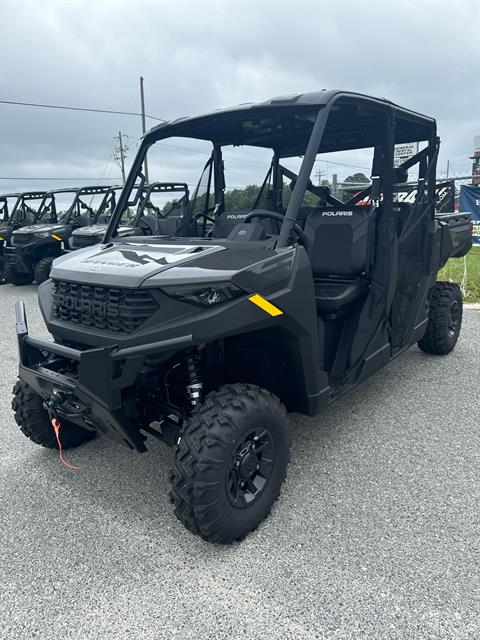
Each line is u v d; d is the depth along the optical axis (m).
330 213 3.25
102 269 2.43
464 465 2.95
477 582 2.04
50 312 2.74
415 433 3.35
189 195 3.45
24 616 1.97
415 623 1.86
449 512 2.51
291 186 3.25
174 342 2.11
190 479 2.16
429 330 4.66
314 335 2.62
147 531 2.47
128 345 2.23
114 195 10.16
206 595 2.04
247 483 2.38
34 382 2.57
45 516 2.60
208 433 2.18
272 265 2.35
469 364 4.65
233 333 2.24
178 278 2.19
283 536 2.37
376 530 2.39
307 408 2.77
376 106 3.00
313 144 2.61
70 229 10.16
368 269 3.20
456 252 5.02
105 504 2.69
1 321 7.11
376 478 2.83
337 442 3.25
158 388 2.59
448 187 5.22
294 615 1.92
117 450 3.27
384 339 3.54
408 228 3.78
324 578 2.10
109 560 2.27
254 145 3.33
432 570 2.12
